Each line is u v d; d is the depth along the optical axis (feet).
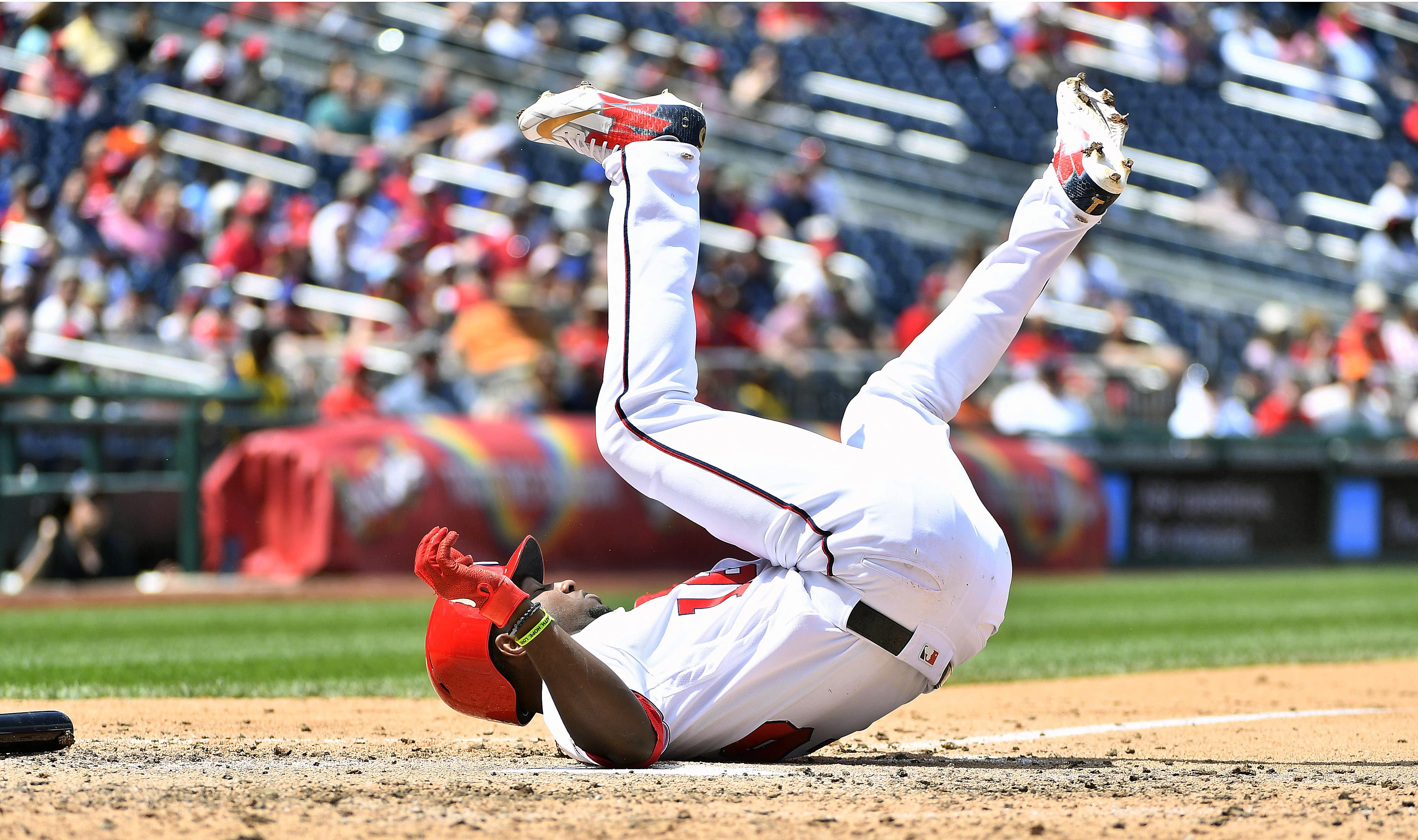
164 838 25.93
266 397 133.39
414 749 41.42
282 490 122.42
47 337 138.00
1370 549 181.16
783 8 256.11
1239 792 32.14
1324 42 280.92
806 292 168.35
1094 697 61.16
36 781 32.04
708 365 148.15
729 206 191.83
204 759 37.60
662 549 134.10
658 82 221.46
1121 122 36.86
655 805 29.78
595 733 35.09
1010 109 248.32
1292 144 261.44
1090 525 156.25
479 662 36.65
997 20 259.80
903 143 231.71
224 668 68.95
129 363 138.31
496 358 143.13
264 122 198.70
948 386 37.63
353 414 133.80
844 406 154.81
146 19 206.90
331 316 156.56
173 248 171.12
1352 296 226.38
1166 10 273.54
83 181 180.24
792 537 35.37
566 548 127.75
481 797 30.58
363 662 73.10
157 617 100.58
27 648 78.64
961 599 35.42
